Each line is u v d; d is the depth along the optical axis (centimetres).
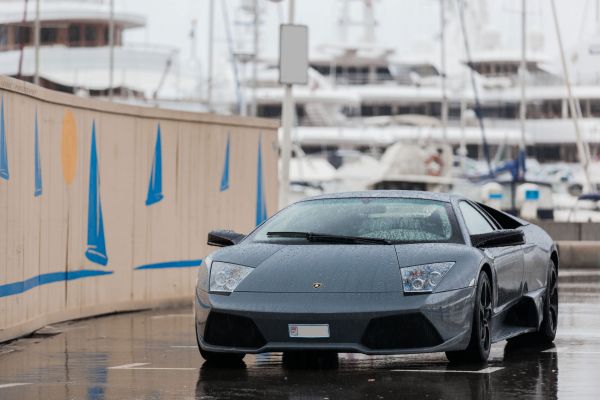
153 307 2333
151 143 2344
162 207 2369
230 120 2580
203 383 1291
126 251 2266
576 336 1770
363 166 9625
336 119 11850
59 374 1379
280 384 1277
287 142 3462
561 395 1197
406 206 1486
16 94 1809
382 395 1198
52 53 11119
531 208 7738
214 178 2527
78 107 2102
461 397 1184
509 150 12306
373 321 1301
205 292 1374
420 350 1303
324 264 1355
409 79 12756
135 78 11106
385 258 1359
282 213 1521
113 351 1619
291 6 3538
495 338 1464
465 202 1544
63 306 2052
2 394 1227
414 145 9519
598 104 12388
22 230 1834
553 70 12650
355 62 12631
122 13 11338
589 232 5669
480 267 1377
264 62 12194
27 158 1866
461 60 12619
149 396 1206
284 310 1311
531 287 1614
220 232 1509
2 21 11231
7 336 1745
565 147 12306
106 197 2202
